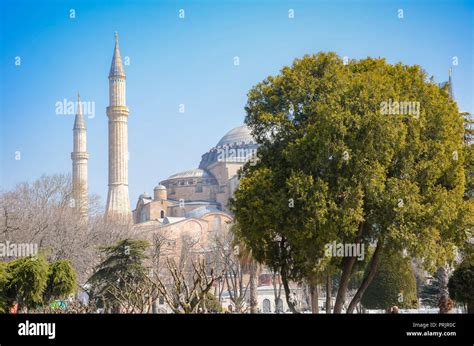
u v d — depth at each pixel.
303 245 38.31
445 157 39.41
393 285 69.75
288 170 39.19
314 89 40.06
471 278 45.84
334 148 37.00
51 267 45.81
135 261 62.66
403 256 41.75
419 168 38.88
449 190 40.62
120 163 173.88
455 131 41.78
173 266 34.50
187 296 28.86
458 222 40.31
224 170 181.25
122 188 173.25
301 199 37.16
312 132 38.00
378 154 37.72
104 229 95.62
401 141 37.78
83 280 80.56
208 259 115.44
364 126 37.50
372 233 39.97
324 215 37.09
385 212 37.91
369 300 70.75
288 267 42.34
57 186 94.25
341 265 41.56
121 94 176.25
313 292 40.94
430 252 37.84
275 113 41.38
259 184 38.88
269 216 38.53
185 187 189.00
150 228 136.75
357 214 36.78
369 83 38.66
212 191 187.12
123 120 174.88
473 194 45.47
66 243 75.81
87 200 108.44
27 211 78.56
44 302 45.09
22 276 40.88
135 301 38.75
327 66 41.31
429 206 38.41
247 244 41.19
